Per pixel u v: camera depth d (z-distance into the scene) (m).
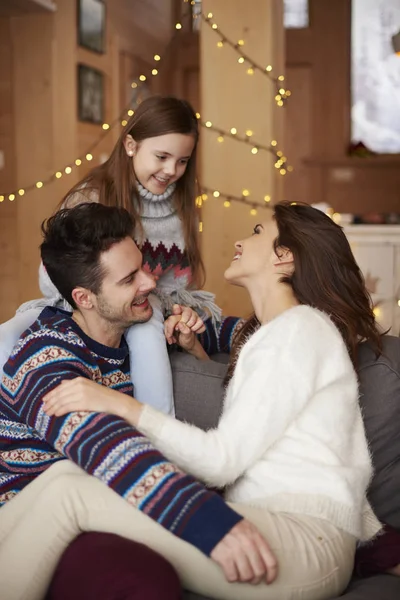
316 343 1.58
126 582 1.32
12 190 5.75
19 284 5.81
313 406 1.57
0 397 1.66
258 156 3.92
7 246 5.80
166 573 1.33
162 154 2.23
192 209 2.40
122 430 1.45
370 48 7.23
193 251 2.43
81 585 1.36
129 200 2.25
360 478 1.56
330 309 1.71
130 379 1.82
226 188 3.96
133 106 6.46
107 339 1.76
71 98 5.68
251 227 3.95
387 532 1.67
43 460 1.64
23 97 5.70
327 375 1.58
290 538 1.45
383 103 7.28
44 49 5.64
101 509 1.44
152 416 1.51
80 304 1.71
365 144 7.36
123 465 1.41
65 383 1.53
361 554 1.64
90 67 5.86
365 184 7.26
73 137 5.69
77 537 1.45
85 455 1.44
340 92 7.25
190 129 2.26
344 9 7.18
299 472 1.52
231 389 1.64
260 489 1.53
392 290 4.45
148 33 6.82
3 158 5.75
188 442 1.49
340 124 7.27
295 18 7.27
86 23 5.73
